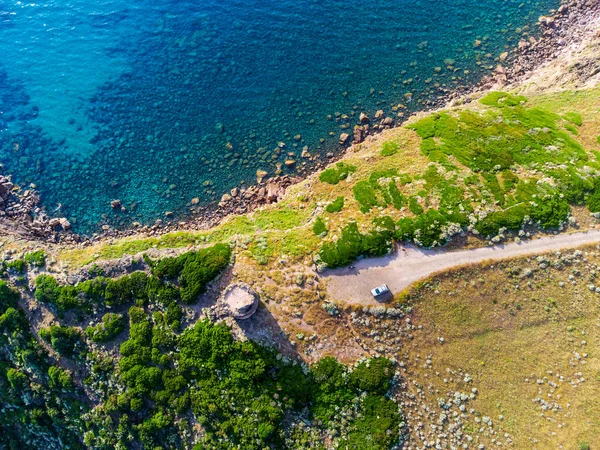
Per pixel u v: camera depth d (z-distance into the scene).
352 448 36.84
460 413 37.41
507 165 45.12
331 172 49.66
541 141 46.56
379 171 48.03
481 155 46.25
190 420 39.88
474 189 43.81
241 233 47.00
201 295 41.69
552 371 37.53
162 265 42.91
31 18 70.44
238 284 40.50
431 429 37.34
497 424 36.69
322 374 38.53
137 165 55.97
